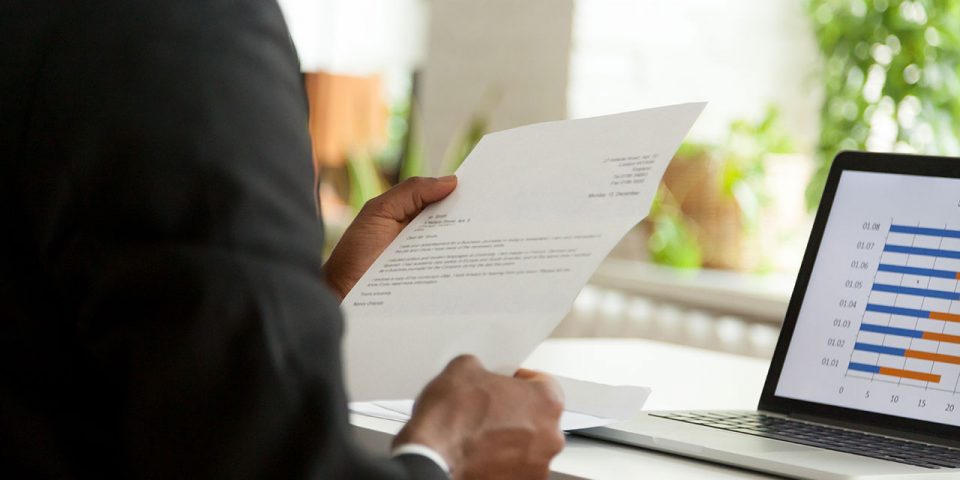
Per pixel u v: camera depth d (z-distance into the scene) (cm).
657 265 364
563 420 106
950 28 310
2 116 68
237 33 70
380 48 485
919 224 119
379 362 95
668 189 360
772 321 327
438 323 96
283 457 65
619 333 339
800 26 361
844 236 123
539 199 102
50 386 68
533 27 395
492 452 83
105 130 65
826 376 119
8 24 71
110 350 65
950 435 110
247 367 63
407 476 73
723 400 139
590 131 105
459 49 416
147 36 68
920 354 114
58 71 68
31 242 67
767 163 350
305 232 68
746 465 97
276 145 67
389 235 117
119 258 64
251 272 64
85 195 65
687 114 99
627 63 386
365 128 471
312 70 500
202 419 64
